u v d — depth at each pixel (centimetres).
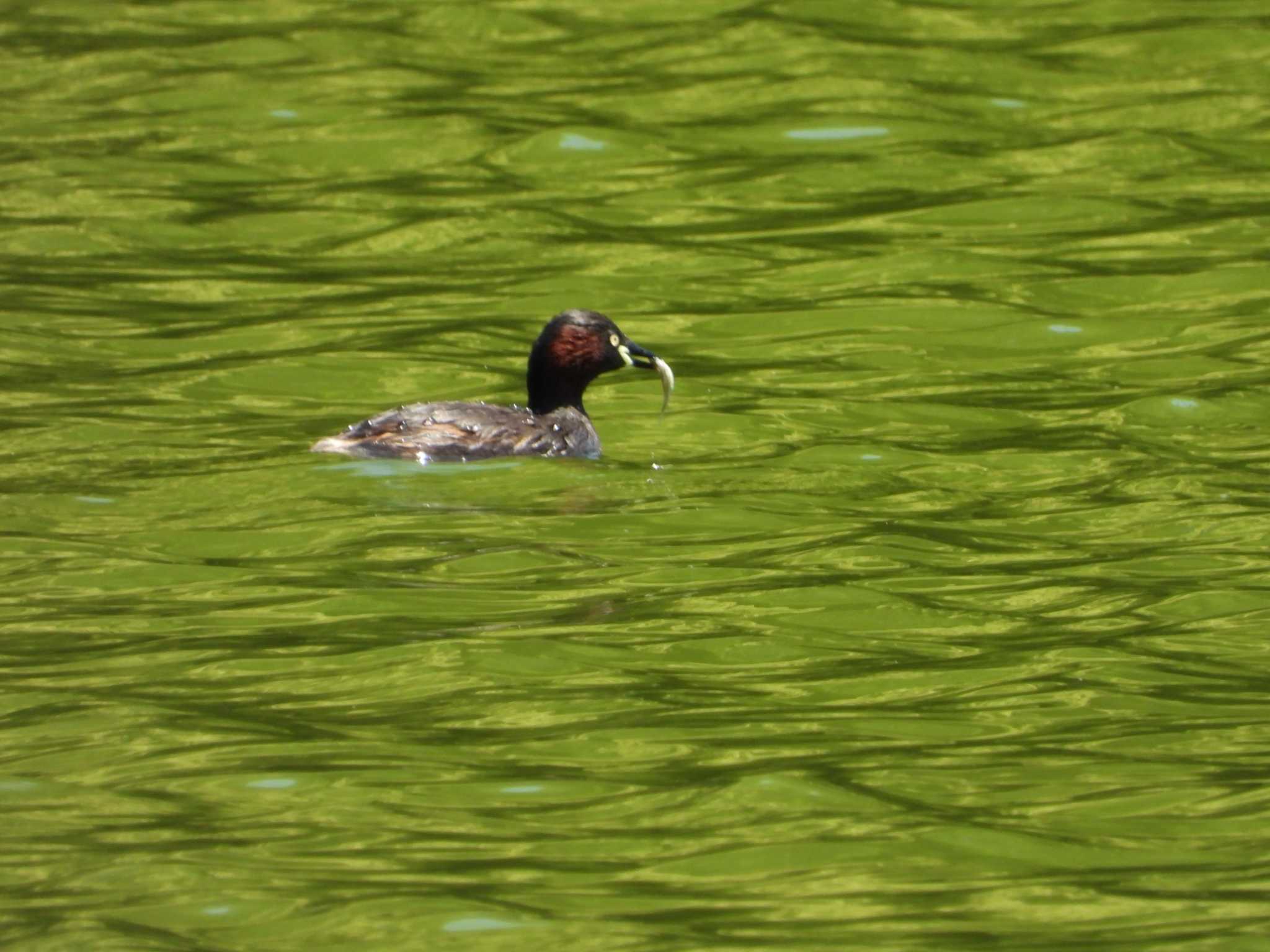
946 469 1677
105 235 2364
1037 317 2081
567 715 1202
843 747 1151
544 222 2405
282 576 1435
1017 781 1106
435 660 1283
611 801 1087
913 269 2238
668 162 2602
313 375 1928
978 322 2073
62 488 1612
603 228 2386
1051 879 991
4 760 1140
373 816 1069
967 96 2798
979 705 1212
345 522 1539
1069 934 934
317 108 2800
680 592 1404
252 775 1118
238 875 1003
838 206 2450
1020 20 3097
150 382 1898
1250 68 2864
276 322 2092
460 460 1683
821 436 1764
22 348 1995
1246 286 2150
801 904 966
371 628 1338
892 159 2588
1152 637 1319
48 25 3173
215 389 1884
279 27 3150
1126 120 2695
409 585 1413
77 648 1307
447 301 2162
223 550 1486
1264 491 1605
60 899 980
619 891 987
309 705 1218
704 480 1653
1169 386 1872
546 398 1788
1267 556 1463
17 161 2612
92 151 2653
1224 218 2358
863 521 1552
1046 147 2617
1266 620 1343
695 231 2373
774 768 1122
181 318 2103
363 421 1714
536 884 990
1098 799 1081
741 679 1257
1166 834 1039
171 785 1106
